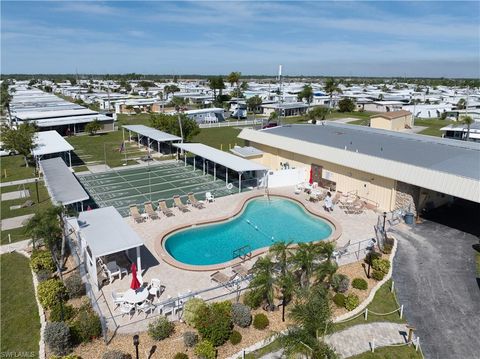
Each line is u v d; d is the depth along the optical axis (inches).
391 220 1171.9
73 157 2160.4
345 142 1544.0
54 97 5172.2
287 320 698.2
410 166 1155.9
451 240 1043.3
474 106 4352.9
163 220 1191.6
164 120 2427.4
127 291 745.6
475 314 730.2
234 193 1467.8
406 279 850.1
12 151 2201.0
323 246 756.0
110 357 580.7
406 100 5374.0
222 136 2822.3
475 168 1135.6
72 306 735.7
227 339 647.1
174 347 628.1
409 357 619.5
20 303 757.9
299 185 1496.1
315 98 5187.0
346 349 633.0
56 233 843.4
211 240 1091.9
